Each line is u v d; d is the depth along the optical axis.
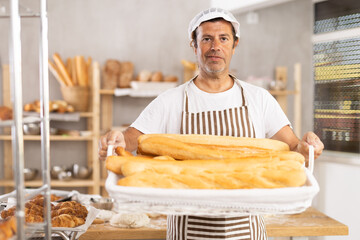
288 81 4.77
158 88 4.36
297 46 4.73
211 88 1.77
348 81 4.15
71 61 4.54
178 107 1.78
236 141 1.28
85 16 4.71
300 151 1.41
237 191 0.96
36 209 1.58
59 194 2.51
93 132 4.38
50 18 4.65
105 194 4.52
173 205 0.98
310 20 4.68
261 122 1.77
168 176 1.04
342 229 2.30
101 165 4.66
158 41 4.84
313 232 2.28
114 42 4.77
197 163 1.10
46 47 1.17
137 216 2.24
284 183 1.02
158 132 1.81
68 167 4.61
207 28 1.65
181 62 4.79
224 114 1.71
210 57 1.66
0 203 1.75
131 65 4.59
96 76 4.36
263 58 4.80
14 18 0.88
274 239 2.41
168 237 1.75
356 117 4.04
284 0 4.14
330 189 4.14
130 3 4.79
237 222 1.59
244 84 1.80
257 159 1.12
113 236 2.15
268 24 4.77
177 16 4.86
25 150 4.62
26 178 4.24
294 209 0.99
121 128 4.48
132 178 1.02
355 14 4.07
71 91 4.31
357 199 3.84
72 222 1.69
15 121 0.90
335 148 4.27
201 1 4.88
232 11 4.61
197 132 1.69
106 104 4.70
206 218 1.59
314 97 4.63
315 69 4.62
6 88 4.07
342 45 4.24
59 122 4.70
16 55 0.88
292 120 4.76
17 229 0.93
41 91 1.16
